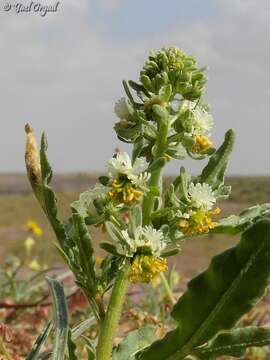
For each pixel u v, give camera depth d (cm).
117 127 11
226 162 12
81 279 11
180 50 11
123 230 10
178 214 11
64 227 11
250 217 11
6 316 22
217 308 10
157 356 11
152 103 11
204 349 11
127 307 25
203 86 11
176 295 26
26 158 11
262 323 24
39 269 35
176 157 11
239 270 10
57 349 10
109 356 11
